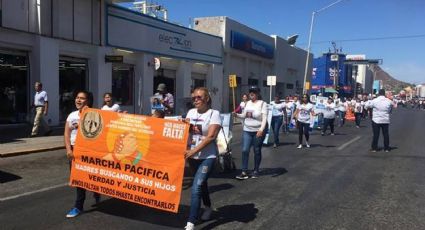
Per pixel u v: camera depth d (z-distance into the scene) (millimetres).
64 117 18812
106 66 20234
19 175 9289
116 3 21938
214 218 6484
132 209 6785
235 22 33719
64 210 6723
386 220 6504
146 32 23016
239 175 9477
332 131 20594
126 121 6082
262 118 9320
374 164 11438
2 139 14039
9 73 16406
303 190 8328
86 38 19141
